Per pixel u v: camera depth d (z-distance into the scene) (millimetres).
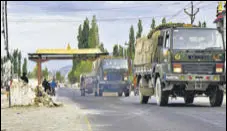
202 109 33719
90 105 41906
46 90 58000
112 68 76188
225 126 21438
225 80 36125
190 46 35969
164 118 26234
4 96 66938
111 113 31000
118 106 39531
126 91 76375
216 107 36344
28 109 36281
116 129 20438
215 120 24625
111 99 59000
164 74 36156
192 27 36219
